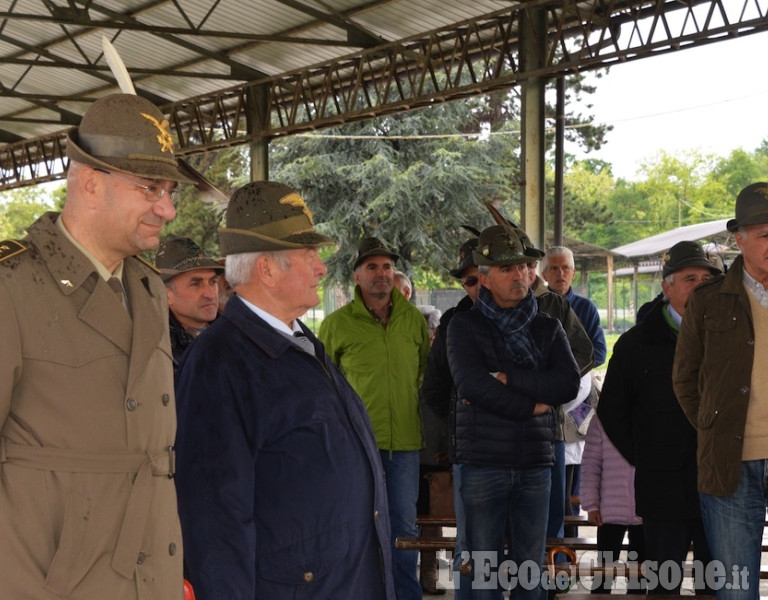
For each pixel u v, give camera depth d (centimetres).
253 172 1423
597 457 445
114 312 179
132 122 180
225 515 213
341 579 225
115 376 177
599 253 2667
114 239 180
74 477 172
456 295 2223
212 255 2702
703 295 353
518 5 989
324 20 1177
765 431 339
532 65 980
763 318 341
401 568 467
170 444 191
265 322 233
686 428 385
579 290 2944
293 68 1377
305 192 2184
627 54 888
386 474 475
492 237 390
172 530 189
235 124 1455
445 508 542
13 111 1862
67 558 170
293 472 223
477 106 2780
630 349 395
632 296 2912
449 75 1116
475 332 388
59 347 172
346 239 2133
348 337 490
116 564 174
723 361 342
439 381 454
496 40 1095
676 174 5247
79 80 1623
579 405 543
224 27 1292
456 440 390
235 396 221
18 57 1562
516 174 2359
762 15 796
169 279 356
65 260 175
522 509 389
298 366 230
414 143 2169
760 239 333
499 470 381
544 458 385
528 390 376
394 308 495
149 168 178
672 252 397
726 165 5319
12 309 168
